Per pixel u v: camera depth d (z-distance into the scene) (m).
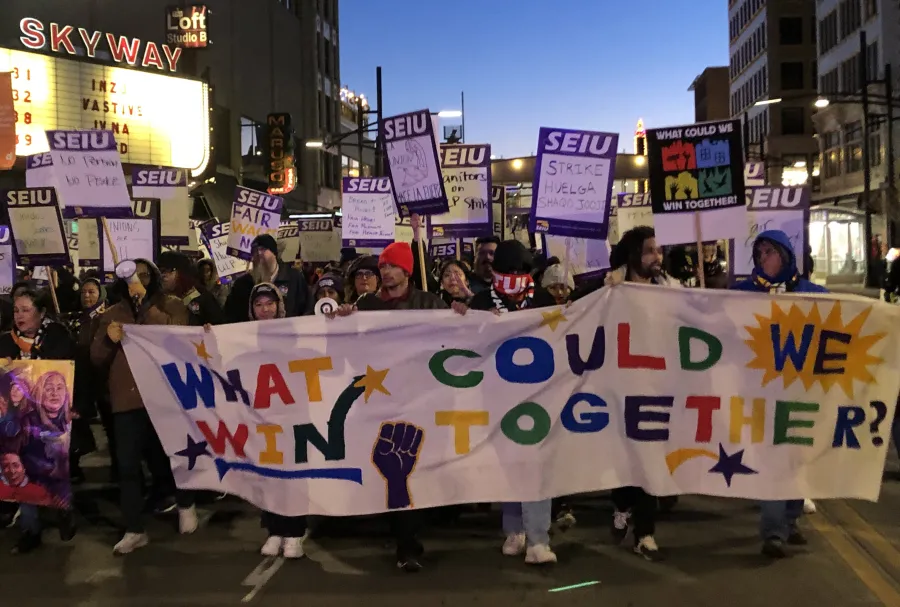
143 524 6.47
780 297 5.48
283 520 5.66
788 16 69.56
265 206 11.37
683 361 5.52
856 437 5.52
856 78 48.75
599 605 4.80
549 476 5.45
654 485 5.47
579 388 5.50
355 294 8.35
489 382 5.50
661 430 5.52
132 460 5.95
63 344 6.16
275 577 5.39
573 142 7.48
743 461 5.50
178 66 27.30
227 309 7.71
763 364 5.51
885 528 6.11
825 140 54.34
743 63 78.75
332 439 5.52
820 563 5.40
